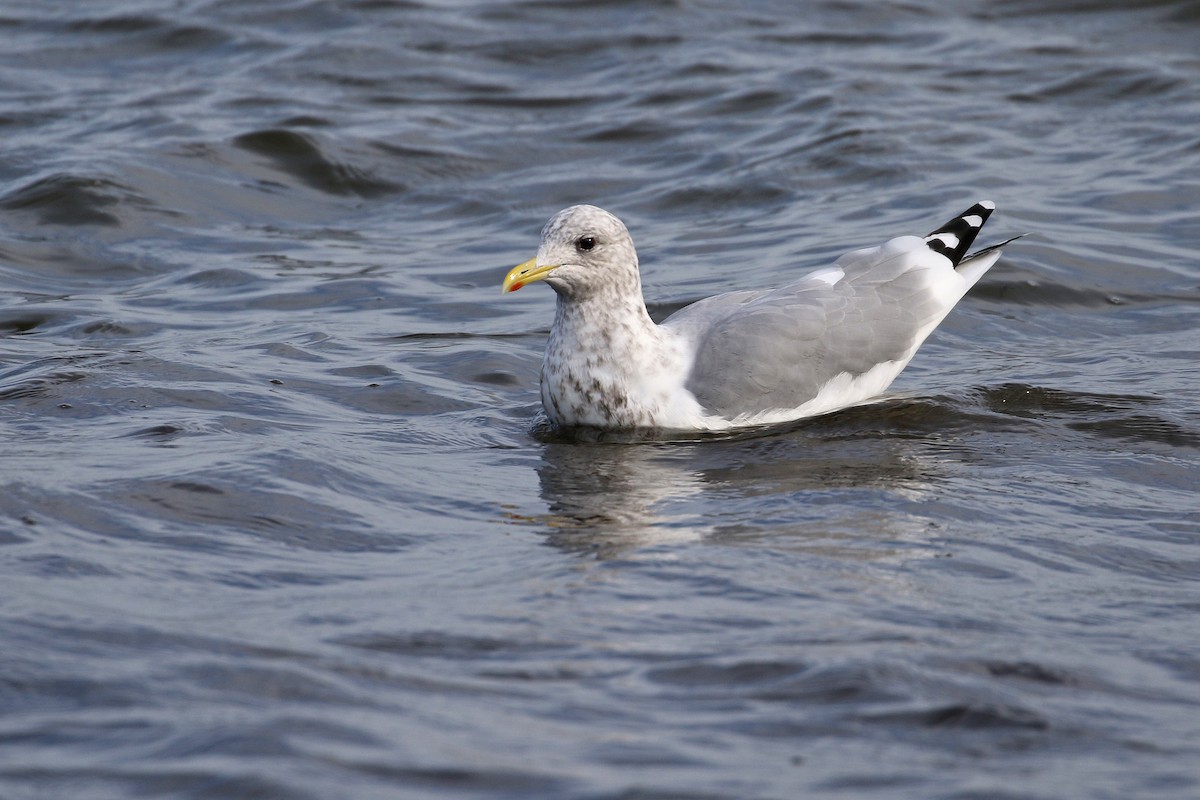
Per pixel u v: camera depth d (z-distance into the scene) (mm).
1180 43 26156
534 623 7902
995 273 16672
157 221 19391
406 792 5934
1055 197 19484
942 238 13758
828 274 13461
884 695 6922
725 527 9805
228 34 27234
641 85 24875
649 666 7289
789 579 8672
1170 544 9516
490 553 9266
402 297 16875
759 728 6602
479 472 11297
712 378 12641
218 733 6367
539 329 15742
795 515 10039
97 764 6117
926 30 27359
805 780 6113
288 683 6953
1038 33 26922
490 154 22219
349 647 7488
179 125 22516
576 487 10891
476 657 7395
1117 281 16688
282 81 25047
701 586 8539
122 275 17828
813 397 12867
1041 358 14547
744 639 7656
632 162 22000
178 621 7773
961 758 6352
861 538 9508
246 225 19734
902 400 13258
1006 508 10211
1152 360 14258
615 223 12594
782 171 21000
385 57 26156
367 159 21781
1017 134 22156
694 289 16641
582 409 12695
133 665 7113
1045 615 8172
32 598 7977
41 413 12203
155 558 8844
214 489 10062
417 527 9820
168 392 12875
